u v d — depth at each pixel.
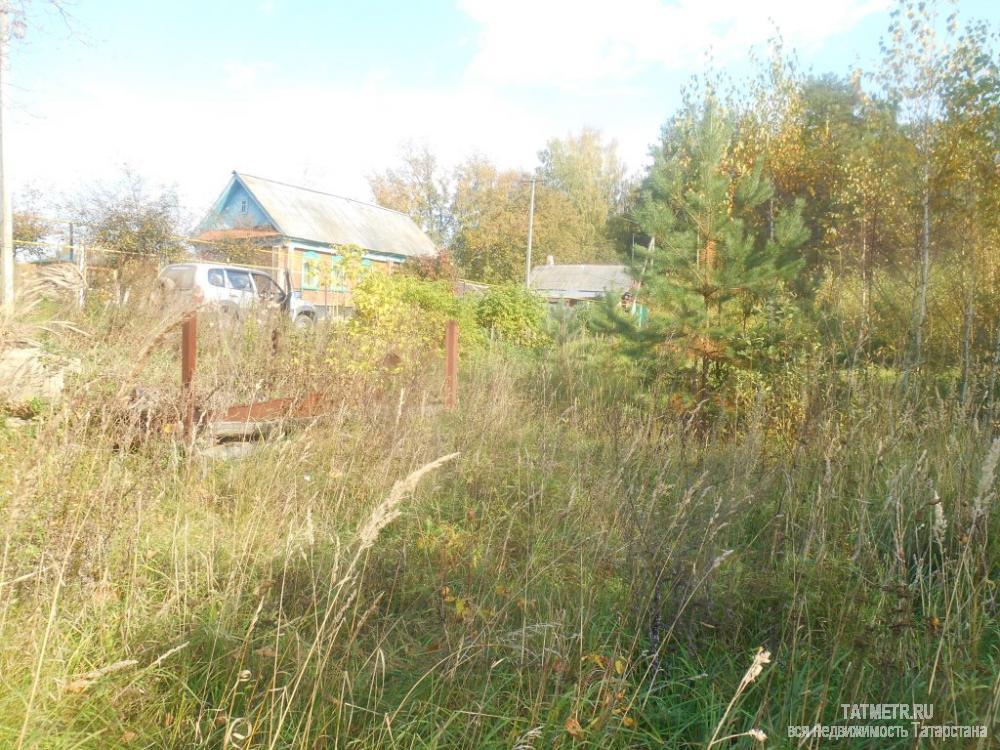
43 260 13.56
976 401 6.51
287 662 2.75
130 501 3.57
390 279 9.95
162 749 2.35
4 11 10.51
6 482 3.25
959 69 8.73
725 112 8.28
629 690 2.82
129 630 2.89
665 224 8.02
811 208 14.78
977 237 8.76
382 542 4.05
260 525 3.96
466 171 55.38
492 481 5.16
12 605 2.82
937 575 3.42
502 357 11.21
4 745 2.16
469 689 2.72
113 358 4.46
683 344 7.66
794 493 4.19
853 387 5.26
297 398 5.80
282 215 26.83
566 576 3.75
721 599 3.33
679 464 5.02
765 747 2.41
